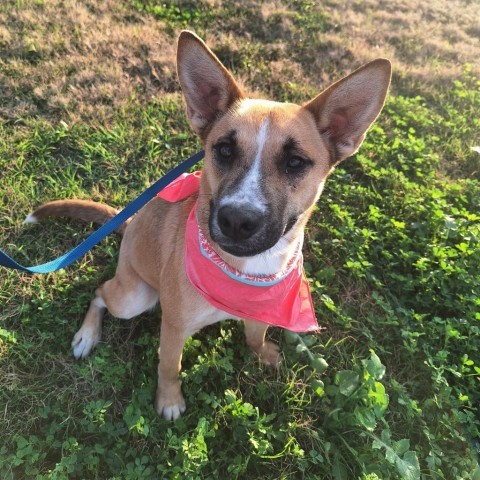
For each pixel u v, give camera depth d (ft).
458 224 2.70
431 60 4.60
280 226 1.49
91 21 3.95
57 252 2.41
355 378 1.96
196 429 1.73
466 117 3.83
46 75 3.31
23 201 2.54
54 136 2.90
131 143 2.97
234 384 2.04
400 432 1.99
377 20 5.19
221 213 1.38
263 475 1.81
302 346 2.09
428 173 3.17
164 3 4.42
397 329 2.28
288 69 3.88
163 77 3.48
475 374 2.08
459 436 1.88
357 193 2.88
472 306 2.33
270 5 4.69
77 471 1.71
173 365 1.82
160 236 1.81
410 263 2.54
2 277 2.25
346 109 1.63
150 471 1.70
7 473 1.67
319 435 1.91
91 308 2.14
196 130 1.69
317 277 2.47
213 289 1.59
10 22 3.76
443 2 6.07
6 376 1.94
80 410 1.91
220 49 3.91
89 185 2.76
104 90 3.26
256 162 1.47
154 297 2.11
